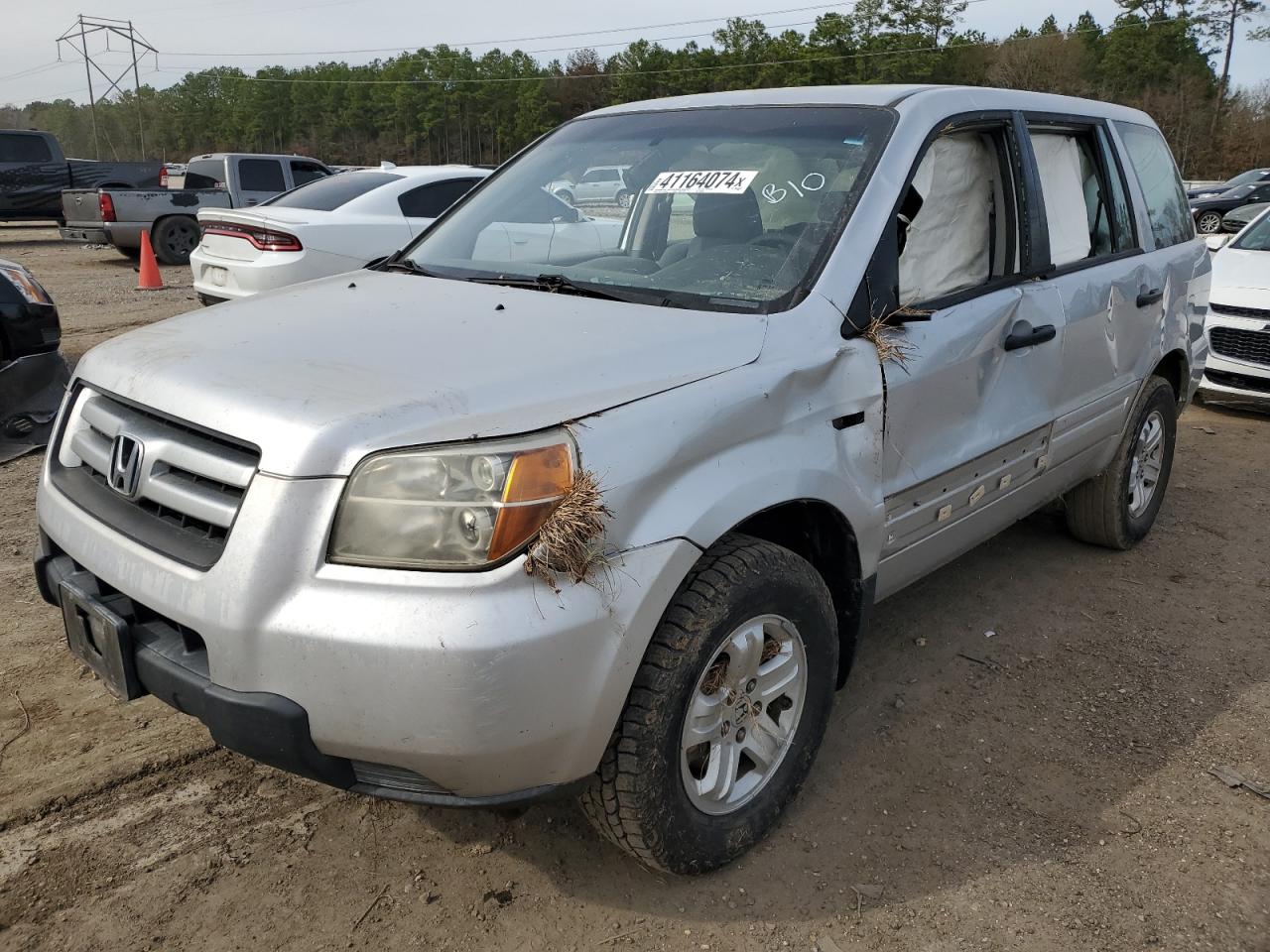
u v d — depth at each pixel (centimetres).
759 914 246
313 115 10606
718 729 247
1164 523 526
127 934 235
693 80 7606
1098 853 271
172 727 316
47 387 600
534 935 238
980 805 291
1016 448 348
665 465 219
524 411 209
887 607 419
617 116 377
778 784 268
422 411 204
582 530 201
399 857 264
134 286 1361
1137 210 440
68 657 354
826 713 279
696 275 291
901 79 6769
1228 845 276
